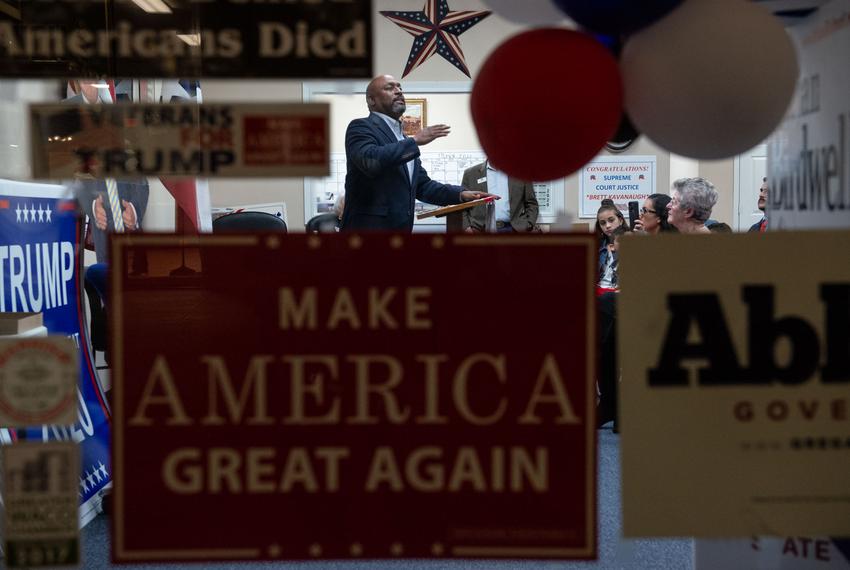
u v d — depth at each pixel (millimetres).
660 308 748
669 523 756
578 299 743
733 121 716
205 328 740
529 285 742
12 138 766
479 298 742
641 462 755
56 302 1437
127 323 735
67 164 757
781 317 748
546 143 695
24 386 807
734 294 749
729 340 749
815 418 751
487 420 750
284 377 744
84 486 936
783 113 741
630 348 750
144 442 742
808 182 847
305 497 752
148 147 754
